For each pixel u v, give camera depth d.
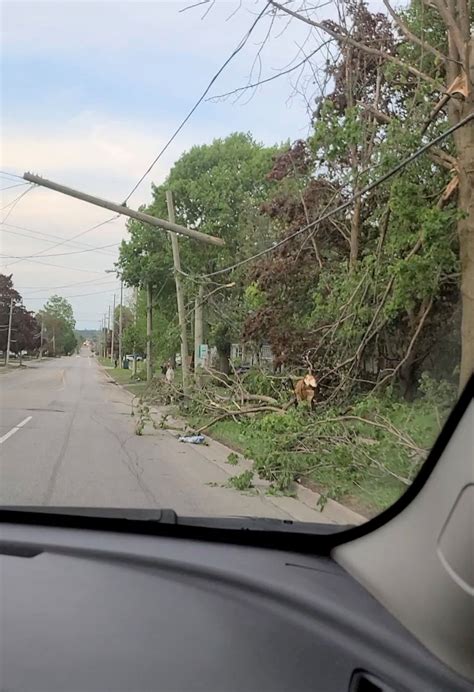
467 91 11.05
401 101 17.47
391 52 16.05
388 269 14.43
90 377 55.59
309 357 17.34
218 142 43.59
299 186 21.41
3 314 81.44
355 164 16.73
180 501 9.43
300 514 8.92
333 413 12.68
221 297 36.12
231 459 13.23
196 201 40.31
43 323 145.50
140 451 14.61
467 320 11.33
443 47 14.66
